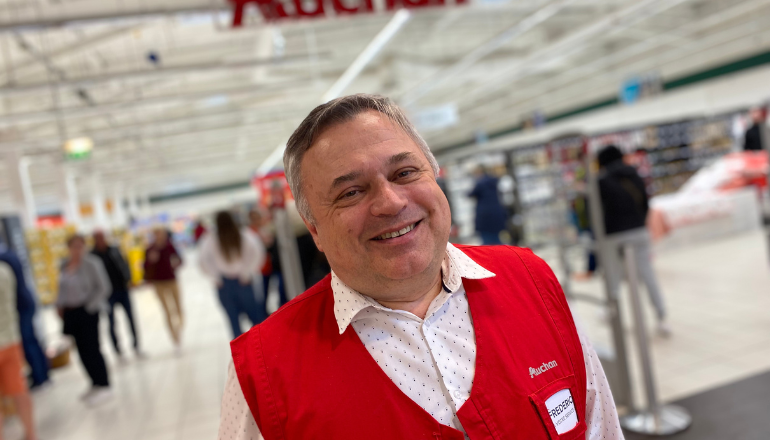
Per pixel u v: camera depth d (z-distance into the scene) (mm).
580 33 10117
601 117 19219
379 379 824
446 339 874
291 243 3973
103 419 4348
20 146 12336
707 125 11492
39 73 10086
